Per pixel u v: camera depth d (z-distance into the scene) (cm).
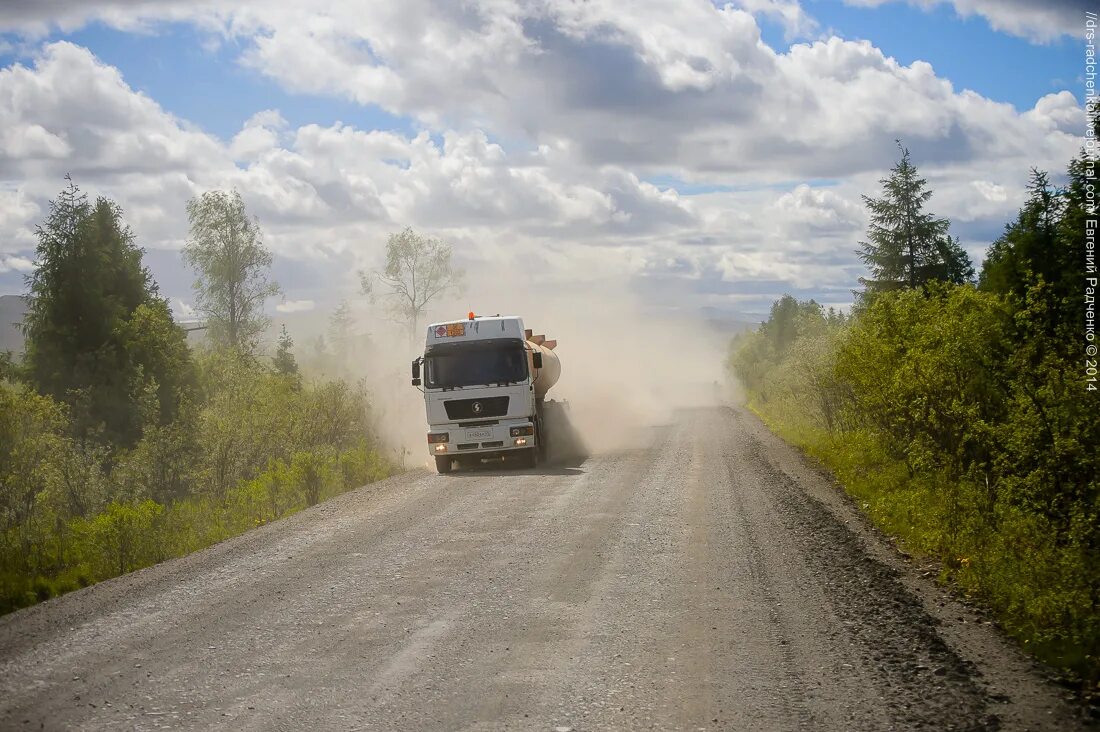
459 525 1271
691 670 630
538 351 2231
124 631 778
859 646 671
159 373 3234
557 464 2112
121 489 1964
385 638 733
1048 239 1453
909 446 1338
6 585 1117
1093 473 831
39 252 3184
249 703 588
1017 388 957
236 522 1585
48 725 555
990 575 816
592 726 532
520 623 764
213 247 5538
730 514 1292
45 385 3116
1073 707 538
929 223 3253
